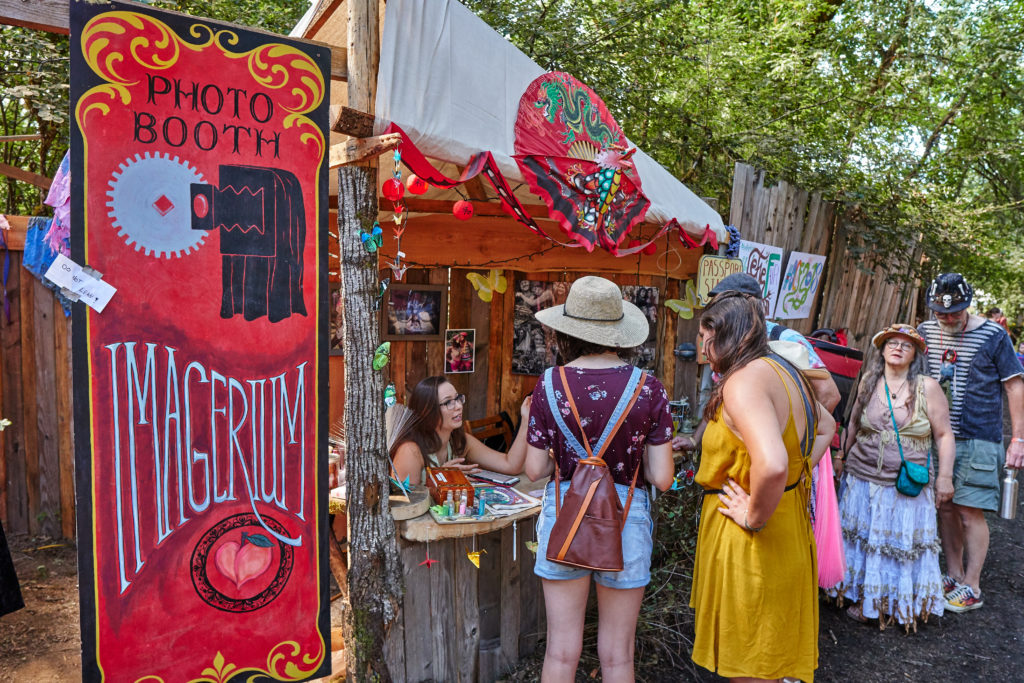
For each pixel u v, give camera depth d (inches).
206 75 74.4
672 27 249.0
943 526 166.6
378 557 91.0
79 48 67.9
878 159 286.7
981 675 131.0
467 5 211.5
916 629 145.9
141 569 74.0
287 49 78.7
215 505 77.9
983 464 153.2
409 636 106.8
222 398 77.5
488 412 179.8
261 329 79.2
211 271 76.0
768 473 77.0
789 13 319.3
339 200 87.5
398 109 85.3
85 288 69.4
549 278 177.8
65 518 173.2
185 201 74.2
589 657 122.4
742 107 291.9
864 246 261.0
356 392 88.5
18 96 186.1
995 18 332.8
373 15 83.7
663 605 136.4
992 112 361.7
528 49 218.1
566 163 113.6
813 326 256.2
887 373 148.2
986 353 153.3
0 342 164.7
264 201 78.4
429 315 165.8
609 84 242.5
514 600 120.5
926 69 332.2
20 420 168.7
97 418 70.9
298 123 79.8
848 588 152.0
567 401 89.3
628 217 128.6
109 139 70.0
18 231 161.2
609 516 86.3
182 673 76.8
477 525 105.5
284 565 82.5
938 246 275.1
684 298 180.1
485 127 98.3
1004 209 383.6
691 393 179.0
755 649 86.3
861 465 150.1
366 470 89.7
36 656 124.3
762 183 206.2
